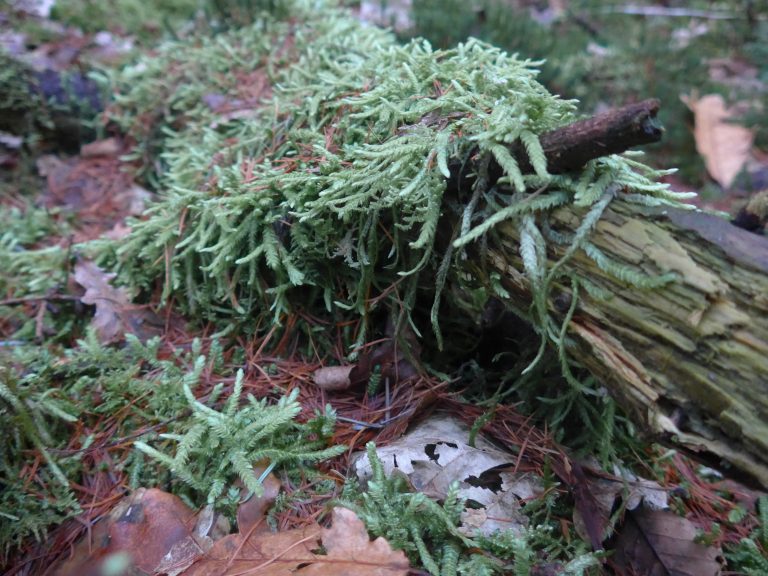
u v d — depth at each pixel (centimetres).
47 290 34
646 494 25
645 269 18
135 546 21
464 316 28
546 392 26
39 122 47
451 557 20
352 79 32
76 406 26
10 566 22
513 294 22
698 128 57
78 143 48
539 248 20
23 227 40
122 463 25
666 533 23
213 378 28
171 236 31
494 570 20
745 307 17
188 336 31
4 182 45
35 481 24
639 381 18
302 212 26
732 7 82
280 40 47
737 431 17
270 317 30
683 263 17
